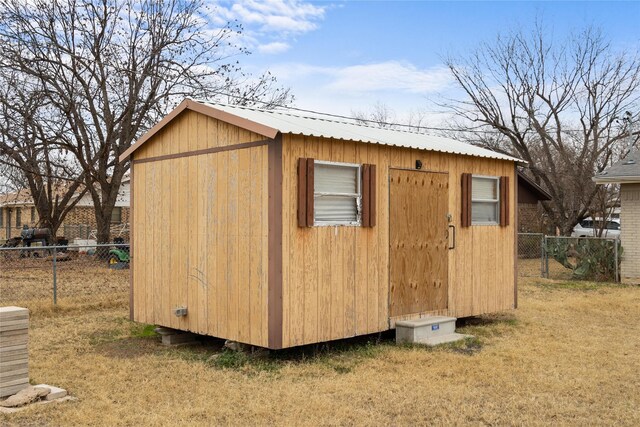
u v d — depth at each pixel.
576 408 5.43
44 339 8.56
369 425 5.01
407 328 8.12
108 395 5.83
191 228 8.03
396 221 8.33
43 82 18.00
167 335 8.35
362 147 7.87
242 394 5.82
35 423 5.04
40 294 12.23
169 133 8.45
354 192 7.80
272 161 6.88
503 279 10.23
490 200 10.07
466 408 5.40
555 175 23.17
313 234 7.23
